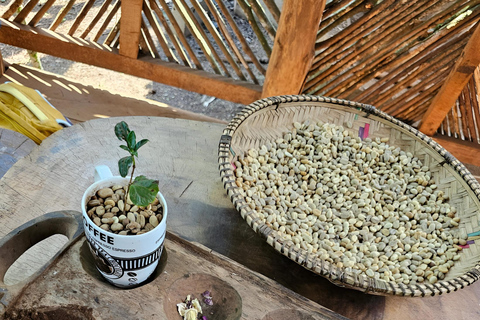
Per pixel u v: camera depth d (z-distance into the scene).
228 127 1.18
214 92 2.22
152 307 0.77
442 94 2.00
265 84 2.05
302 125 1.44
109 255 0.73
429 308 1.05
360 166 1.39
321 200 1.26
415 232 1.20
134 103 2.25
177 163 1.30
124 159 0.70
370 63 2.00
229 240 1.13
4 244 0.74
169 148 1.34
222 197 1.24
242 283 0.85
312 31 1.82
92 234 0.71
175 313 0.80
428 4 1.76
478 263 1.00
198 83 2.21
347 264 1.05
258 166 1.28
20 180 1.11
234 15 3.91
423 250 1.15
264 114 1.35
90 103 2.18
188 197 1.21
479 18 1.78
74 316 0.73
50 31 2.21
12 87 1.46
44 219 0.81
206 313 0.83
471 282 0.94
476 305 1.08
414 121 2.23
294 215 1.18
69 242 0.81
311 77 2.09
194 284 0.85
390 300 1.06
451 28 1.82
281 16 1.82
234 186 1.03
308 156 1.38
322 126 1.45
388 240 1.17
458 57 1.92
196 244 0.90
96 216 0.75
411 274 1.09
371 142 1.47
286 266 1.10
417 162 1.42
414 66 1.99
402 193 1.33
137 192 0.69
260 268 1.08
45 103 1.55
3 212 1.02
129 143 0.70
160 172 1.26
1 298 0.71
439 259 1.12
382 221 1.25
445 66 1.96
